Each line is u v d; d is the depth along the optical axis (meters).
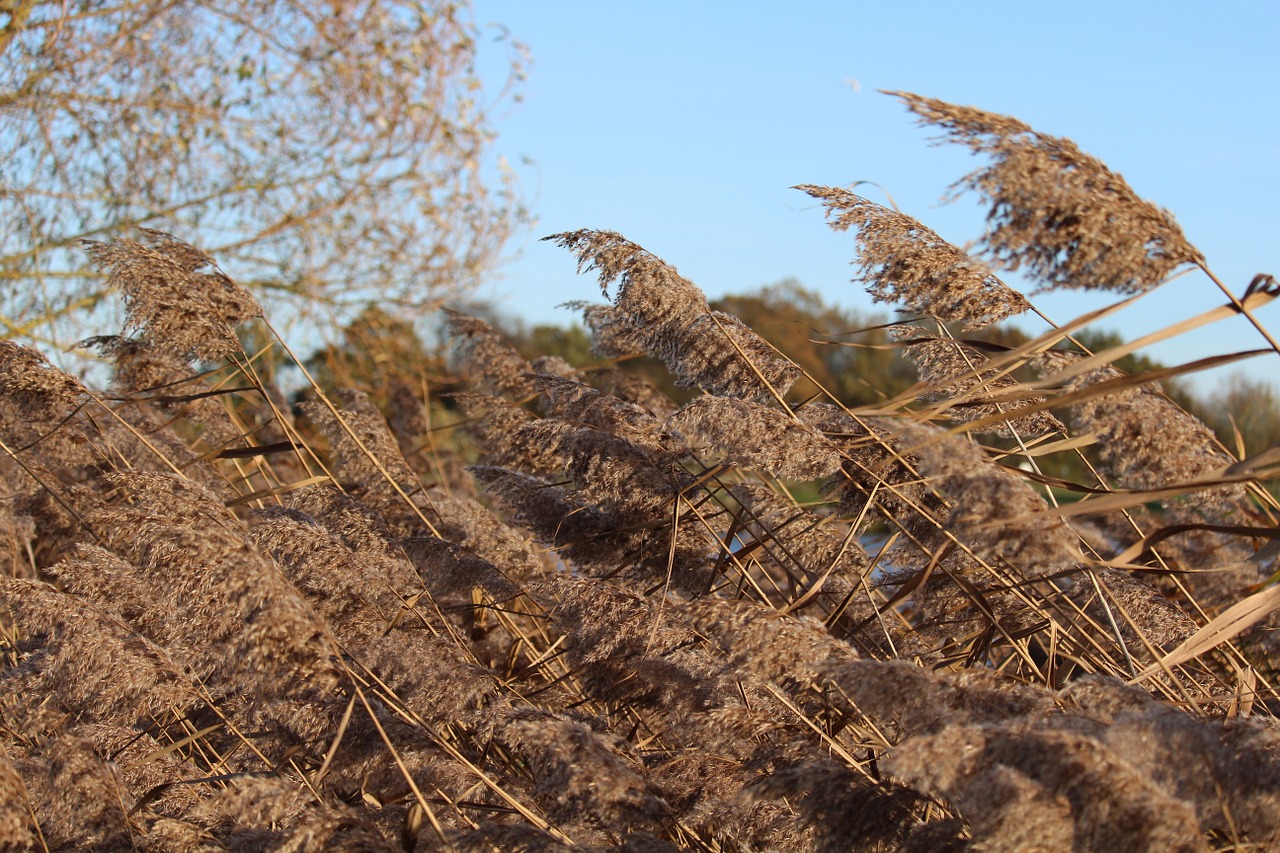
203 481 6.38
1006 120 2.64
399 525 5.59
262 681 3.06
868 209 3.50
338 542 4.37
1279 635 3.83
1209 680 3.84
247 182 13.32
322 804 3.05
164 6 12.34
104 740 3.91
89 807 3.54
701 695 3.62
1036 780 2.16
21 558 6.05
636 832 3.02
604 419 4.75
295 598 3.06
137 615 4.40
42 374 5.13
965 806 2.27
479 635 5.20
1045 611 3.89
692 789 3.25
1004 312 3.53
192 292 4.89
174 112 12.68
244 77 12.98
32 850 3.61
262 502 6.30
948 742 2.27
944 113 2.62
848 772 2.80
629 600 3.75
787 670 3.00
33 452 5.75
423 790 3.37
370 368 14.34
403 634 4.24
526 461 5.05
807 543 4.35
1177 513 4.71
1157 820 2.04
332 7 13.18
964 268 3.44
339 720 3.40
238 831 3.14
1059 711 2.65
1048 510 2.68
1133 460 3.33
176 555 3.05
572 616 3.79
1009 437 4.12
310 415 5.93
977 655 4.04
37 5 11.81
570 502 4.53
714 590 4.35
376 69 13.54
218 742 4.52
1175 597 4.66
